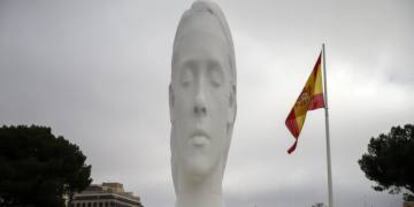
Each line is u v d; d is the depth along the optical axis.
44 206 37.53
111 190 82.25
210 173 10.30
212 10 10.74
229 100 10.84
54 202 37.50
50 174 38.38
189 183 10.23
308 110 20.84
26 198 37.09
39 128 41.31
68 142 42.16
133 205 87.19
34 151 39.59
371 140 39.12
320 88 20.97
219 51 10.45
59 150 40.19
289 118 21.20
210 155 10.06
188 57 10.38
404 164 35.53
